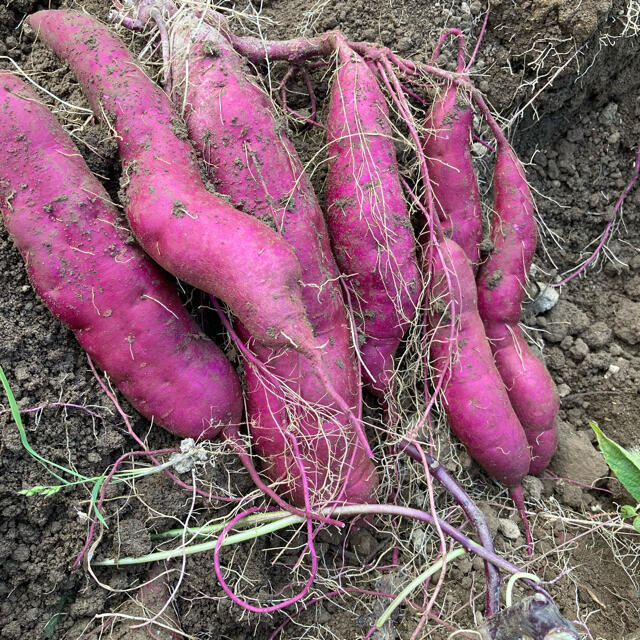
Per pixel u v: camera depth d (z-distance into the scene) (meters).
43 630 0.27
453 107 0.32
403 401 0.35
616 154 0.42
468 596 0.32
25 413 0.27
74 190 0.26
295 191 0.29
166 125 0.28
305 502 0.28
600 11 0.35
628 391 0.38
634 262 0.42
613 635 0.32
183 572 0.28
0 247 0.28
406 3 0.37
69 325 0.27
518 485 0.33
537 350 0.39
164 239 0.26
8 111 0.26
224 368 0.29
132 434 0.28
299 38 0.34
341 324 0.30
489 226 0.35
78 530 0.27
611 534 0.34
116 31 0.33
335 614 0.32
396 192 0.30
